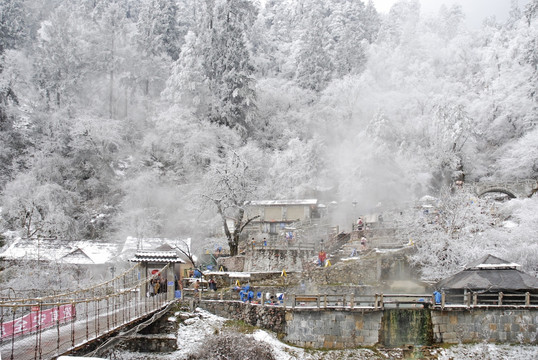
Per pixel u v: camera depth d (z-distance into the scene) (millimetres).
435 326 31516
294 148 69500
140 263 33812
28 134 74250
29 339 21375
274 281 39031
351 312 31875
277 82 91188
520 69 77875
